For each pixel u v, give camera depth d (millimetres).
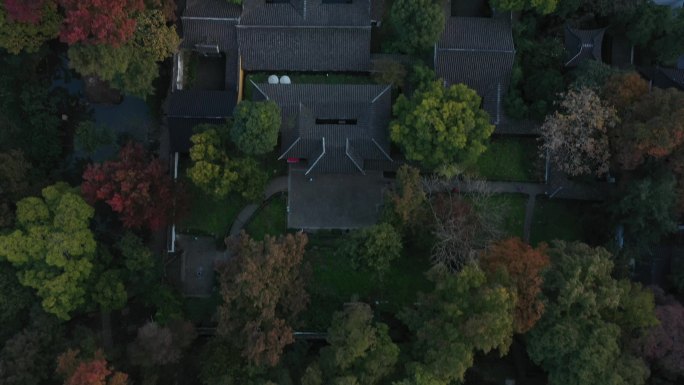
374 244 55656
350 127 61375
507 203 64250
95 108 67812
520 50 63781
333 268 63500
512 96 62500
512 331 53188
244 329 52719
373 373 52281
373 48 66000
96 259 58625
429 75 61000
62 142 67250
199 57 66000
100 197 55875
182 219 63938
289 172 64188
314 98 61844
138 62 58656
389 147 61719
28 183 60750
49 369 56094
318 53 63844
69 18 52750
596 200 63625
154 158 60656
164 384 60219
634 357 52562
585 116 55875
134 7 55250
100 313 63375
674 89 55844
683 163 55125
